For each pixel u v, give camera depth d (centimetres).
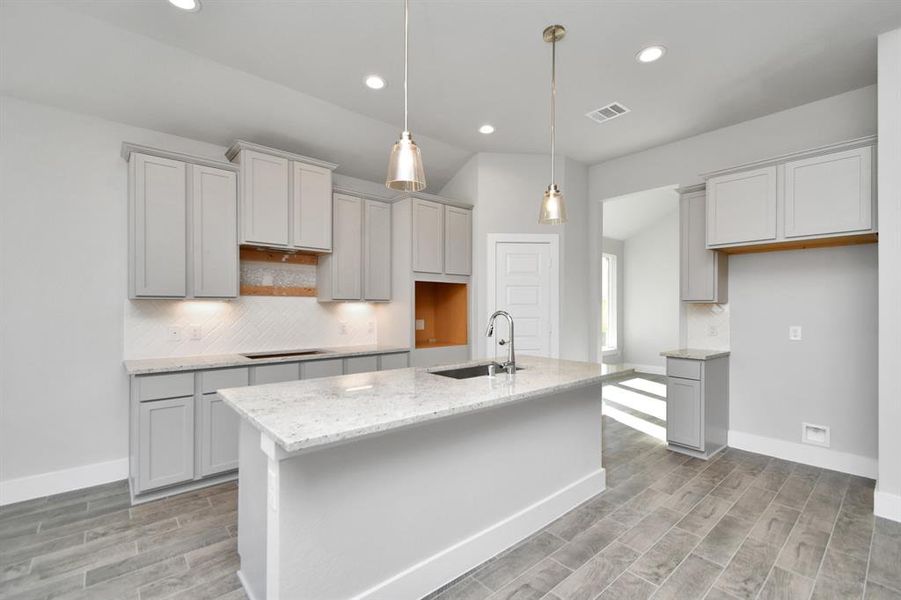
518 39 257
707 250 363
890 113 246
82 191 293
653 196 675
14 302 271
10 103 270
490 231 443
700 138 395
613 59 278
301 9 232
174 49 268
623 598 183
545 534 234
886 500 248
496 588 190
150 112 306
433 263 422
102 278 300
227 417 298
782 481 303
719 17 236
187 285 303
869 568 202
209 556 212
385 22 242
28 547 220
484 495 213
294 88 315
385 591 173
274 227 335
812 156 294
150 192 289
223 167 317
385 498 175
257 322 368
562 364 284
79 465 292
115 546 221
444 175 470
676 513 257
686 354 359
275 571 147
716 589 188
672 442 367
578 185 468
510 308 445
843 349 319
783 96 323
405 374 240
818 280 330
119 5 229
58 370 285
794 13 232
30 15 232
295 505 149
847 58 274
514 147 429
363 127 371
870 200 270
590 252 479
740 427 371
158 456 271
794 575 197
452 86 313
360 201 403
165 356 324
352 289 396
